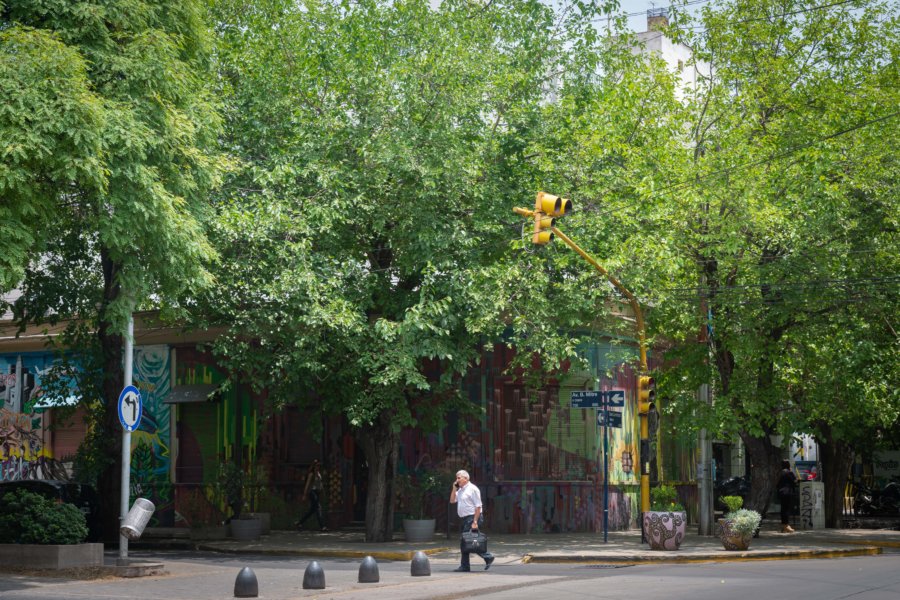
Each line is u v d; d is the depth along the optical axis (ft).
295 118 74.28
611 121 77.77
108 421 86.43
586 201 77.92
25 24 52.75
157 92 55.16
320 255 73.31
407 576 55.98
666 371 87.10
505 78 75.77
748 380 81.10
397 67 72.69
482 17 80.28
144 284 54.49
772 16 83.76
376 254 80.43
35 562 57.11
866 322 79.66
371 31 76.23
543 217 60.90
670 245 74.43
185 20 59.67
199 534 86.99
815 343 81.66
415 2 76.02
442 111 72.64
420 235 72.13
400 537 88.53
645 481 77.61
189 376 102.89
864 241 78.48
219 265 69.46
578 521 94.89
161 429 103.60
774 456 87.15
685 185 75.31
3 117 46.78
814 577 52.65
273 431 100.12
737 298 78.13
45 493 77.97
